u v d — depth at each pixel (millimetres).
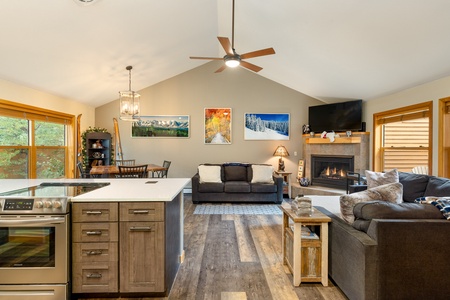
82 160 5730
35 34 3131
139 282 2049
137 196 2061
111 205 2025
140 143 6438
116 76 5188
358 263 1818
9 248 1953
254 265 2650
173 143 6445
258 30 4109
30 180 2955
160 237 2041
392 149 4805
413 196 3275
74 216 2014
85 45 3727
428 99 3836
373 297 1744
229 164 5969
